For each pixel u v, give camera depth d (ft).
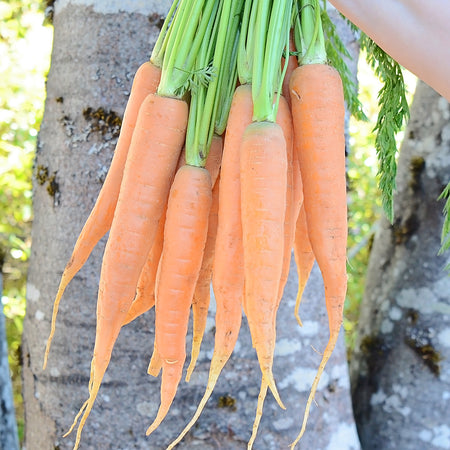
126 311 2.97
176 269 2.91
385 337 4.42
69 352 3.73
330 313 2.94
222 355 2.93
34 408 3.87
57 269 3.75
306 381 3.84
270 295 2.84
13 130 9.46
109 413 3.70
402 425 4.29
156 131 2.90
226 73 2.93
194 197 2.89
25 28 9.29
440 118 4.30
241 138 2.85
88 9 3.63
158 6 3.60
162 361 2.97
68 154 3.70
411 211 4.39
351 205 9.66
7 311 8.95
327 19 3.19
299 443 3.82
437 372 4.25
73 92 3.67
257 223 2.82
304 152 2.90
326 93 2.87
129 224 2.92
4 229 9.27
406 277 4.36
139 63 3.61
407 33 2.77
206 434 3.71
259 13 2.82
